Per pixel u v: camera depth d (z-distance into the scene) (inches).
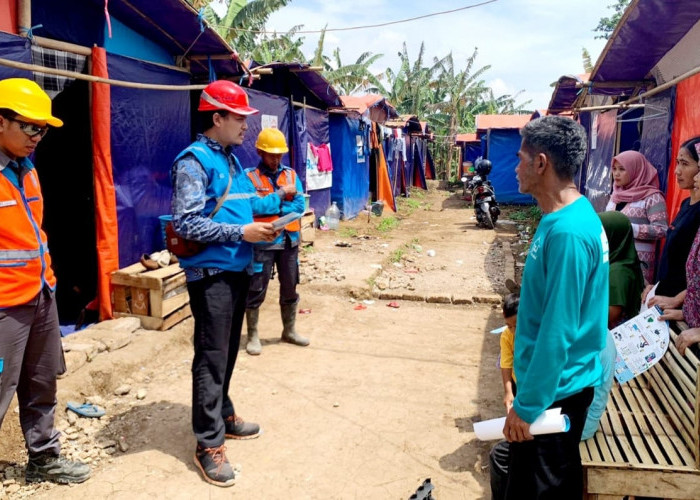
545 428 79.0
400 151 799.7
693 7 191.3
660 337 115.6
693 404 100.6
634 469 93.5
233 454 142.9
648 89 290.7
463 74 1352.1
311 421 159.9
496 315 263.1
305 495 126.8
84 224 239.0
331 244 419.5
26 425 126.2
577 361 81.7
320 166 479.2
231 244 127.6
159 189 249.6
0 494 123.8
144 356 194.4
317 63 843.4
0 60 146.3
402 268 354.6
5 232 111.3
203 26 236.4
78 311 233.1
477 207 542.3
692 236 140.5
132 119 227.3
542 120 82.0
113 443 146.1
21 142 110.7
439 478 133.6
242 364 199.9
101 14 216.1
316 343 222.1
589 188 412.5
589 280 78.8
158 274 215.6
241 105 127.8
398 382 186.4
